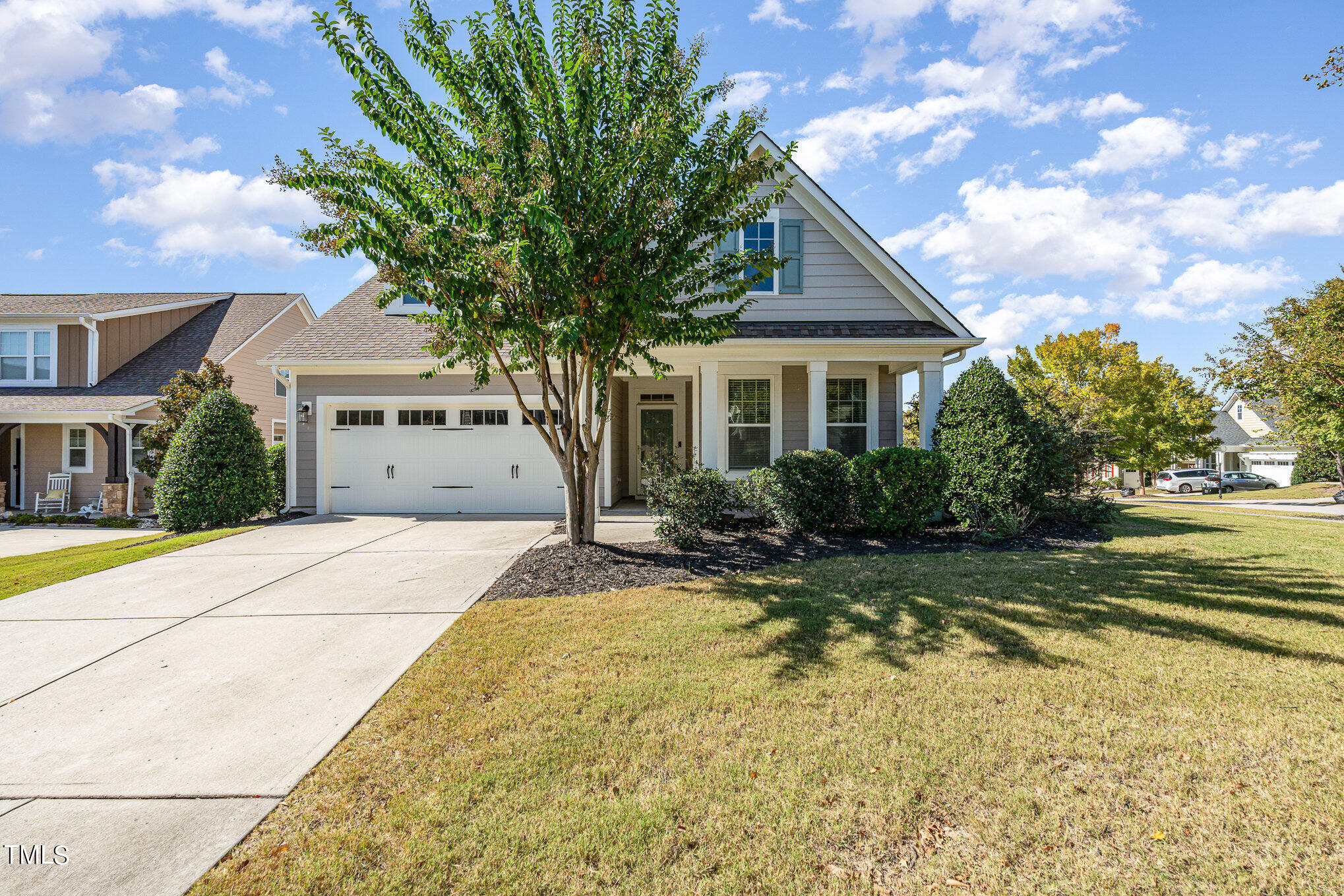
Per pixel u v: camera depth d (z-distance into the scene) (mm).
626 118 5949
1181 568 6301
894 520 7996
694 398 11094
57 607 5531
